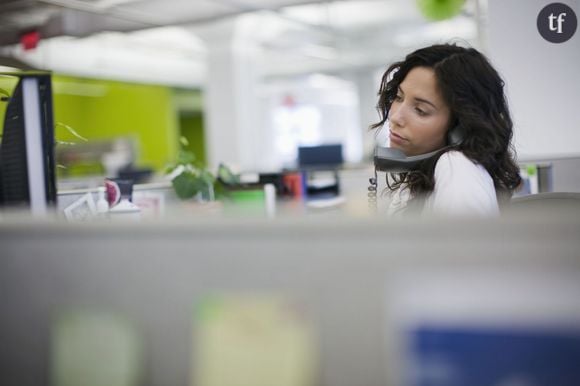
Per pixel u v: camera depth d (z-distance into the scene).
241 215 0.41
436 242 0.34
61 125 1.55
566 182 1.97
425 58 0.90
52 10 2.87
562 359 0.32
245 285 0.39
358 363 0.36
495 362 0.33
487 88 0.88
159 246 0.41
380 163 0.92
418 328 0.35
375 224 0.36
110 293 0.42
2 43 3.12
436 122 0.89
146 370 0.41
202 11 3.15
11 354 0.46
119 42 7.62
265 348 0.38
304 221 0.37
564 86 2.05
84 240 0.43
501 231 0.33
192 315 0.40
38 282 0.44
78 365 0.43
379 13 6.96
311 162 4.78
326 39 7.76
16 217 0.48
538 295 0.32
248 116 6.78
